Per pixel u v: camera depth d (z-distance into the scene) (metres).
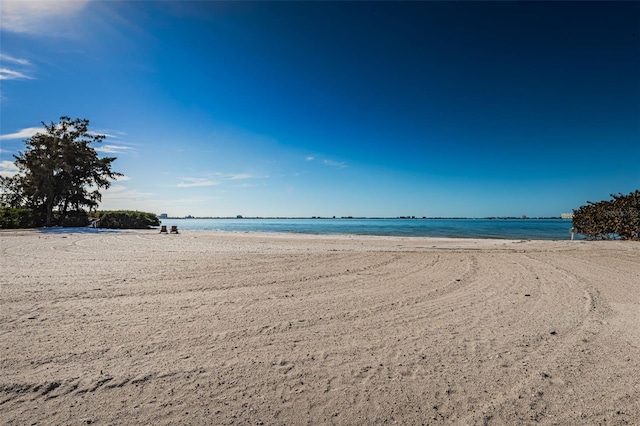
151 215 47.59
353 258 11.96
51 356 3.71
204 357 3.76
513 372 3.48
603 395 3.06
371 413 2.78
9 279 7.72
